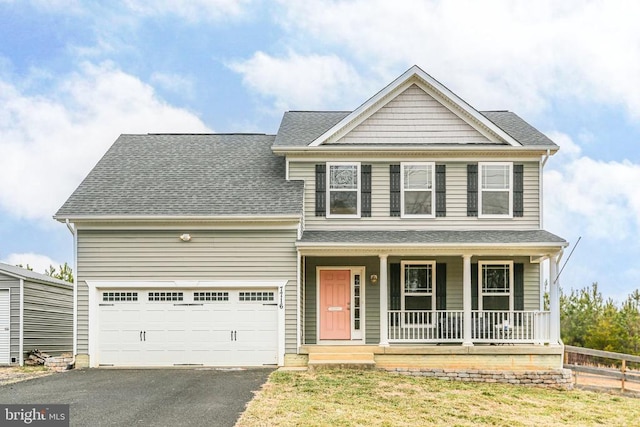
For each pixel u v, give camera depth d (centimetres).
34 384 1335
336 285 1833
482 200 1836
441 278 1819
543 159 1831
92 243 1681
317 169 1853
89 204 1702
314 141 1834
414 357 1622
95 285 1669
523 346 1644
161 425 956
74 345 1661
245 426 956
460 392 1341
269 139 2178
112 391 1235
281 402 1130
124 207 1686
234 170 1922
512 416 1155
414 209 1839
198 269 1673
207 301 1678
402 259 1828
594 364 2425
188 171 1916
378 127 1870
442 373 1567
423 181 1848
